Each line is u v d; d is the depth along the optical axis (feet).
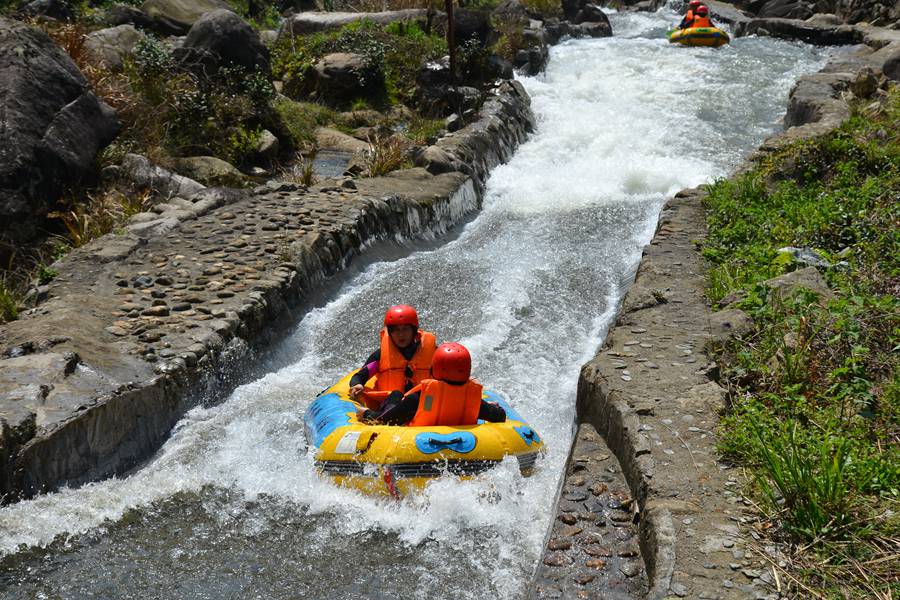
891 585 12.57
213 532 17.44
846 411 17.98
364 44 60.49
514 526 17.25
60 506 17.95
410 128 52.37
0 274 30.12
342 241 33.01
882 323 21.18
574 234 38.73
